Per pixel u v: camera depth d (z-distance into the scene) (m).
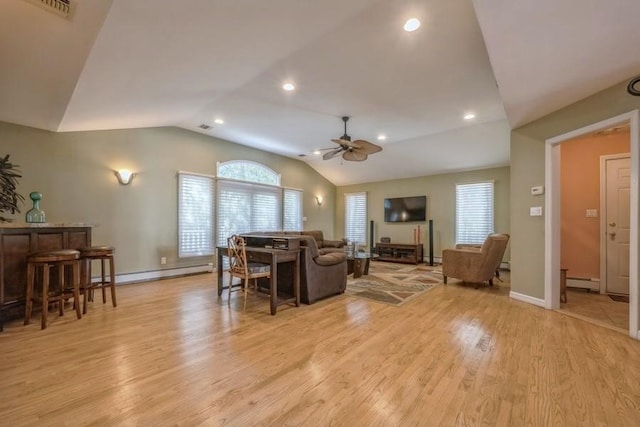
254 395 1.70
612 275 4.10
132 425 1.44
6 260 2.80
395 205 8.02
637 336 2.48
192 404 1.61
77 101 3.07
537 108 3.19
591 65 2.37
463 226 6.96
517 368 2.00
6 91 2.76
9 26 1.80
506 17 1.90
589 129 2.88
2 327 2.68
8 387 1.76
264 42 2.55
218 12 2.01
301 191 8.01
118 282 4.66
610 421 1.46
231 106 4.29
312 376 1.91
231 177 6.30
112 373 1.93
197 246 5.64
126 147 4.77
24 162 3.79
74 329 2.71
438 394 1.70
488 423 1.45
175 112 4.39
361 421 1.48
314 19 2.26
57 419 1.48
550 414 1.52
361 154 4.72
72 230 3.42
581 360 2.11
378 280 5.09
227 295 4.00
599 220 4.20
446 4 2.16
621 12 1.81
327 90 3.69
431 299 3.82
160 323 2.89
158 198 5.14
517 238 3.80
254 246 3.93
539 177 3.47
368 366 2.04
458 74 3.26
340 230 9.22
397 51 2.79
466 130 5.30
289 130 5.48
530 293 3.62
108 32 1.99
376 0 2.09
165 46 2.35
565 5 1.78
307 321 2.97
